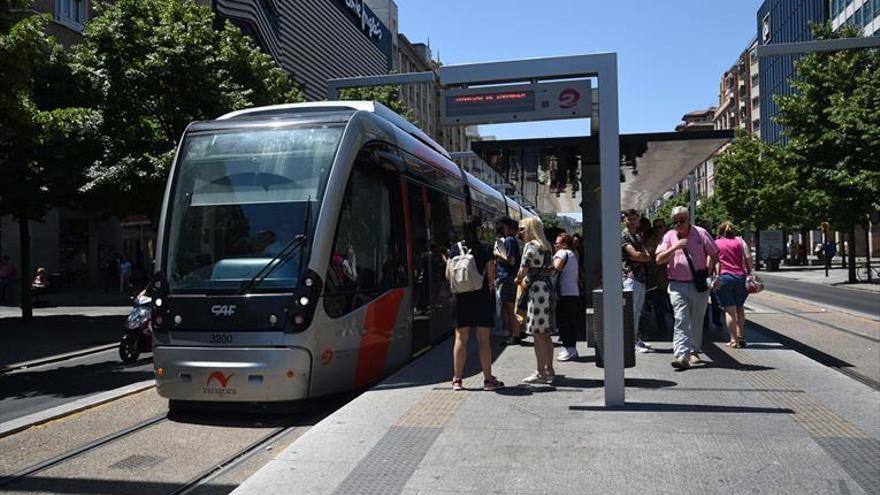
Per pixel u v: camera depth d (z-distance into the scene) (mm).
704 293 8922
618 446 5527
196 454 6508
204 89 18438
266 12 36812
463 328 7695
